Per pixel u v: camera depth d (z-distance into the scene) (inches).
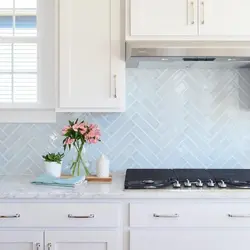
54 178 84.0
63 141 90.6
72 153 97.7
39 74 96.5
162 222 75.4
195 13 83.7
